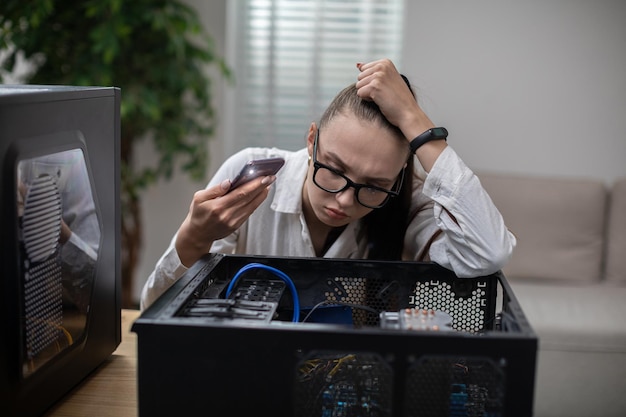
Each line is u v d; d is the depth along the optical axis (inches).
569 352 88.3
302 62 123.4
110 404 34.9
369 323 39.2
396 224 44.8
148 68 100.6
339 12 121.4
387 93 38.1
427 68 116.1
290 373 26.3
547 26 113.0
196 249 41.8
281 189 46.5
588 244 105.5
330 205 39.6
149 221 123.8
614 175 116.1
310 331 25.9
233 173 48.7
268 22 122.2
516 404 25.7
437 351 25.5
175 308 28.4
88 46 98.2
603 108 114.6
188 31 108.7
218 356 26.3
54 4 97.3
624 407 88.9
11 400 29.4
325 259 38.6
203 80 106.7
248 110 126.0
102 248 38.0
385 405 27.3
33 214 30.2
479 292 39.0
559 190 106.7
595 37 112.7
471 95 116.2
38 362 31.6
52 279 32.5
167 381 26.6
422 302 39.2
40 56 105.8
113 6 90.7
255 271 38.4
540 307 92.5
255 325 26.2
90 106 35.4
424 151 38.9
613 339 87.6
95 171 36.4
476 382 31.3
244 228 48.7
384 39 122.3
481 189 38.6
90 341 37.1
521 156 117.3
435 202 39.4
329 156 38.3
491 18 113.7
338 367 30.6
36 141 29.8
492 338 25.5
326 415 29.3
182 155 120.8
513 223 106.0
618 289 101.3
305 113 125.5
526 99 115.5
